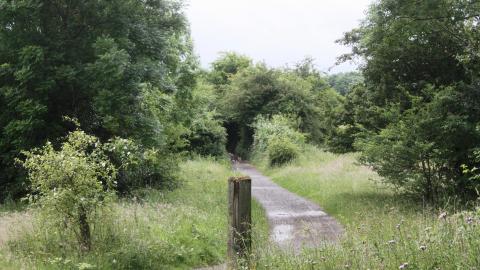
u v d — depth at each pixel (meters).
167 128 21.53
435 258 4.38
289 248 6.19
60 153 7.47
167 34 18.92
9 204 13.68
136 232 8.31
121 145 8.87
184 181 21.02
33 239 7.80
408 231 5.92
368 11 14.81
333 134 17.62
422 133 12.84
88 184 7.53
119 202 13.30
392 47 14.86
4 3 14.26
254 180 27.38
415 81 15.28
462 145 12.63
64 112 16.41
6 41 14.99
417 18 13.68
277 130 40.59
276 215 14.16
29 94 14.69
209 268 8.34
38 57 14.07
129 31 16.84
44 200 7.32
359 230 6.32
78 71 14.77
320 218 13.52
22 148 14.61
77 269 6.87
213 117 49.41
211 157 40.91
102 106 14.54
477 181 12.31
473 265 4.05
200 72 26.09
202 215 11.85
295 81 51.19
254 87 50.50
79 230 7.86
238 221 5.43
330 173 22.20
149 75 16.56
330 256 5.34
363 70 16.30
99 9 16.17
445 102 12.77
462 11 13.51
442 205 11.88
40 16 15.38
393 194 15.49
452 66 14.66
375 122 15.34
